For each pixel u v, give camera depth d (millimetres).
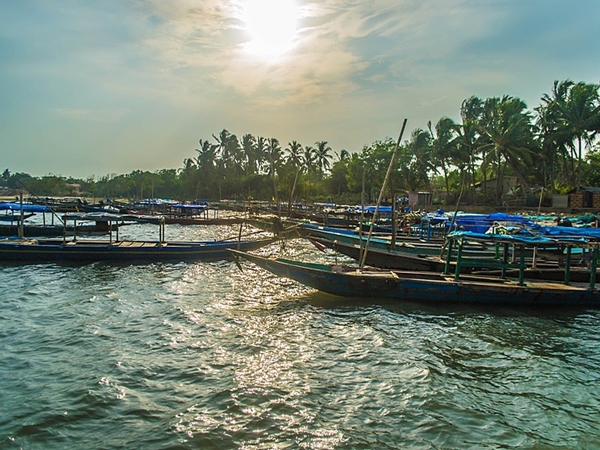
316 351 12273
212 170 111938
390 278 16562
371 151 77188
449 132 59750
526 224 24719
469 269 20094
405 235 34812
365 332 13797
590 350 12586
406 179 70688
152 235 41969
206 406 9242
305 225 37219
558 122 51312
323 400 9570
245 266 25125
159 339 13016
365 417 8922
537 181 65000
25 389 9875
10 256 25188
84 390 9797
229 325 14367
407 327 14336
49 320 14758
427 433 8406
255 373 10812
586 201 47531
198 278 21844
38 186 135625
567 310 16156
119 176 145750
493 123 54938
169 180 133125
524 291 16078
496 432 8477
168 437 8164
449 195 66875
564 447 8055
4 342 12703
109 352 12000
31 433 8258
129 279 21453
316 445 7996
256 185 98438
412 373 10922
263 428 8492
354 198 78562
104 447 7879
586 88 48531
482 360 11820
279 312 15844
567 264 17250
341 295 17062
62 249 25484
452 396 9812
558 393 10055
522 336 13625
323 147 101500
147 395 9688
